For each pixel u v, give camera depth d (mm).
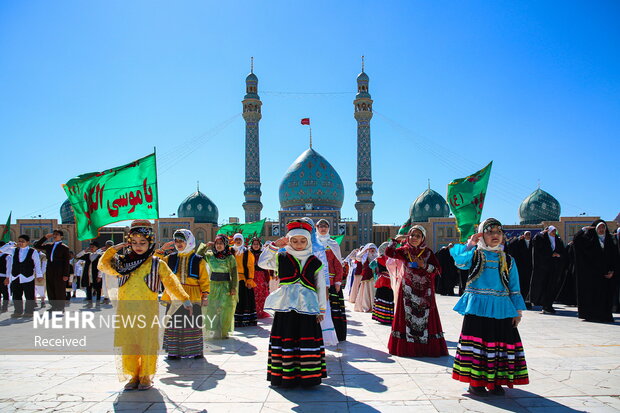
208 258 8727
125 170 6816
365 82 58000
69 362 6551
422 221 57969
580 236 11031
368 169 56062
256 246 11930
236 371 6039
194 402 4746
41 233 50656
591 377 5648
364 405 4645
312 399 4840
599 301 10531
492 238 5094
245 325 10266
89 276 15898
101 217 6789
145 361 5188
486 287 5059
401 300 7090
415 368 6191
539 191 56656
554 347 7469
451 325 10086
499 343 4941
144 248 5305
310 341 5215
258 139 57625
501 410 4492
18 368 6176
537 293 12453
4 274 12719
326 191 55156
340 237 16672
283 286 5320
